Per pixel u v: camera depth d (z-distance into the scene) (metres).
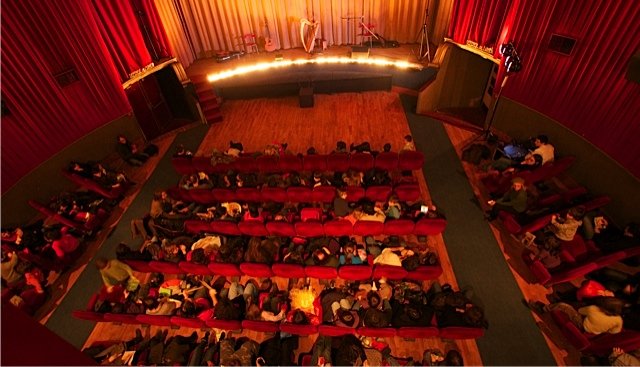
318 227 6.35
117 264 6.01
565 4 6.87
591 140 6.98
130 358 5.21
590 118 6.94
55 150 8.05
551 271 5.79
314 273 5.80
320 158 7.99
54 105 7.86
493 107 8.98
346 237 6.61
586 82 6.88
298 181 7.44
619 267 5.79
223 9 11.41
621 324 4.63
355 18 11.82
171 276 6.53
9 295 6.23
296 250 6.10
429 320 5.16
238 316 5.40
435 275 5.58
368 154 7.82
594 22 6.48
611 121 6.54
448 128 9.74
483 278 6.15
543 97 7.86
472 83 10.29
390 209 6.63
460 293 5.27
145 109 10.24
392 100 11.09
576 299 5.55
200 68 11.55
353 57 11.49
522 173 6.96
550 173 7.08
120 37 8.97
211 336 5.64
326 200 7.33
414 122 10.08
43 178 7.86
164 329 5.87
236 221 6.92
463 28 9.34
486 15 8.68
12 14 6.78
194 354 5.16
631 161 6.27
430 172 8.30
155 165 9.38
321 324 5.34
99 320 5.59
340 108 10.93
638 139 6.13
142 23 9.55
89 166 8.37
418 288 5.58
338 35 12.20
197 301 5.74
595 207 6.41
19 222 7.45
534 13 7.41
